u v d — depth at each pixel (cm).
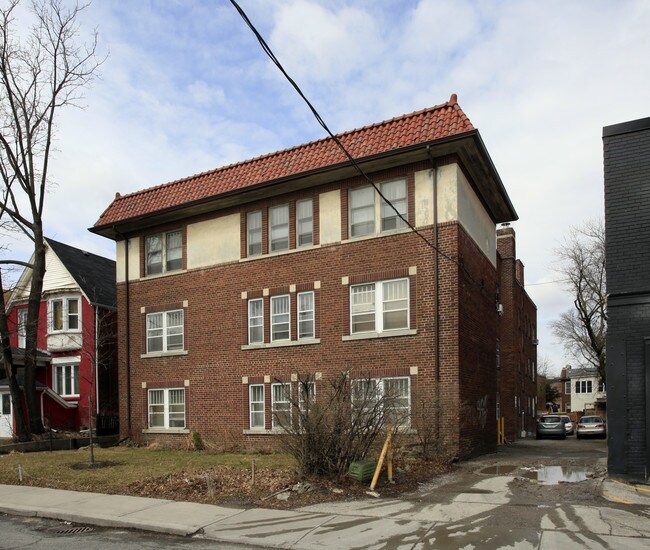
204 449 1947
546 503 922
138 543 793
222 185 2031
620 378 1080
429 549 718
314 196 1848
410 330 1617
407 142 1639
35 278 2353
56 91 2328
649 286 1075
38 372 2939
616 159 1132
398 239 1675
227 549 757
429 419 1452
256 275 1950
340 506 936
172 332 2173
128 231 2333
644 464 1048
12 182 2345
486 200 2055
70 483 1217
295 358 1820
